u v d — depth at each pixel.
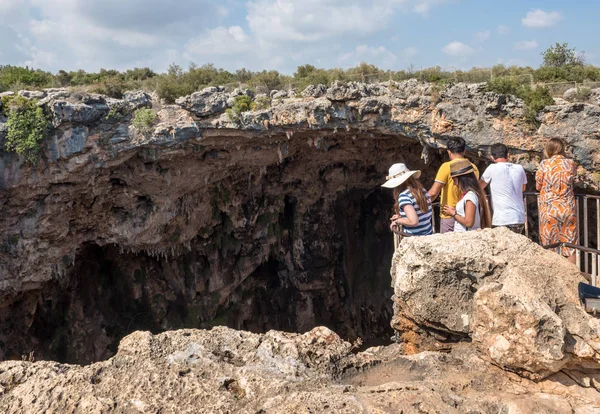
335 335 5.90
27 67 31.09
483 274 5.29
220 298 35.62
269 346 5.49
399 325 6.44
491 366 5.10
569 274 5.18
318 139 27.44
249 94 26.31
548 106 21.80
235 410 4.50
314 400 4.39
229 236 34.81
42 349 30.59
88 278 33.03
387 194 37.88
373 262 39.56
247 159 28.73
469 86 23.30
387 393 4.59
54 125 23.59
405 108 24.38
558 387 4.70
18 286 27.27
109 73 37.22
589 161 21.47
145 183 27.66
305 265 37.09
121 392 4.80
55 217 26.55
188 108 24.94
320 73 29.17
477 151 23.72
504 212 7.16
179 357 5.31
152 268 34.47
